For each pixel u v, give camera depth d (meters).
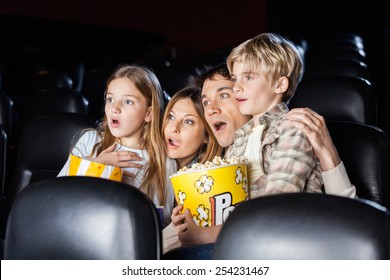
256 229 1.19
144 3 11.07
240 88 1.91
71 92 3.77
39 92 3.79
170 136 2.11
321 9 10.83
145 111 2.10
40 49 9.31
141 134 2.13
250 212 1.21
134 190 1.34
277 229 1.18
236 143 1.94
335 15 10.78
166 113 2.12
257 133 1.88
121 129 2.09
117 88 2.09
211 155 2.11
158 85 2.14
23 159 2.60
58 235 1.37
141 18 11.04
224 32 11.26
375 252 1.11
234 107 2.04
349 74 4.33
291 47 1.92
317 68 4.42
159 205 2.10
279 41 1.91
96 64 9.74
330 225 1.15
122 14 10.72
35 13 9.47
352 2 10.68
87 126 2.55
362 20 10.69
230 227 1.22
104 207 1.33
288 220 1.18
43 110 3.75
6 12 9.16
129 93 2.08
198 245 1.69
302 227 1.17
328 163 1.76
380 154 2.04
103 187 1.36
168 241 1.86
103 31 10.23
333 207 1.17
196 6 11.36
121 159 2.06
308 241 1.16
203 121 2.10
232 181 1.73
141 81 2.09
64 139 2.56
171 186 2.12
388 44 7.78
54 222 1.37
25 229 1.41
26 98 3.83
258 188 1.84
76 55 8.88
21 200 1.42
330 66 4.39
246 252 1.19
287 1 10.92
